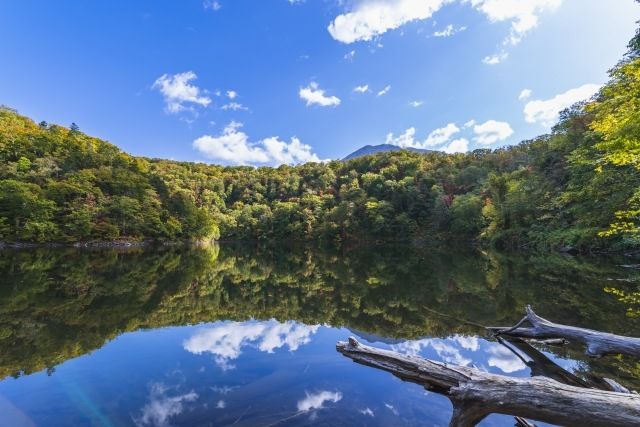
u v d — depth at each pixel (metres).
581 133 28.84
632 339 4.56
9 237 37.47
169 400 4.20
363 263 25.52
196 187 95.69
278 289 13.33
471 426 3.41
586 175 21.50
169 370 5.19
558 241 25.41
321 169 104.19
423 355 5.79
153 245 53.22
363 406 4.01
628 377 4.58
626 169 18.50
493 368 5.12
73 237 41.66
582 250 23.62
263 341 6.69
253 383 4.69
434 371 4.39
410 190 65.25
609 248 21.72
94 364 5.45
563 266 17.61
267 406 4.04
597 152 21.25
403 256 31.95
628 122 10.39
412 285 13.65
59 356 5.80
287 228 73.81
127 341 6.68
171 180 92.31
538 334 5.99
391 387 4.49
